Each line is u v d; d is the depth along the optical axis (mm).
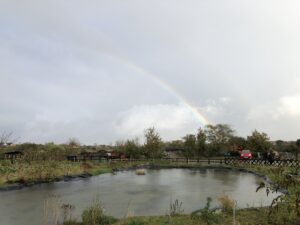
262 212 10797
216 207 13438
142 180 26672
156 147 52781
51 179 25406
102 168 36000
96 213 10406
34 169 25781
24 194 18547
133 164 43812
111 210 13672
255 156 47375
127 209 13414
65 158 41500
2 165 28219
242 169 36125
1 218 12422
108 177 29391
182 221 9984
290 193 8688
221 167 40750
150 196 17750
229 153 56062
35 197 17406
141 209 13898
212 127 61750
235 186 21969
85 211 10766
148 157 52406
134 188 21359
